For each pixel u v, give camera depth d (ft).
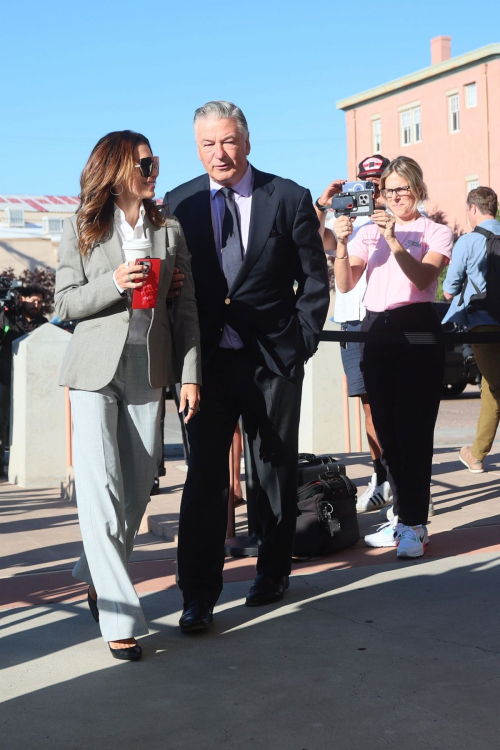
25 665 11.30
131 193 11.62
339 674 10.83
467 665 10.96
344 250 15.90
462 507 20.29
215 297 12.96
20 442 26.86
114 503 11.55
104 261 11.60
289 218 12.99
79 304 11.40
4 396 28.45
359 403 30.12
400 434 16.10
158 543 18.19
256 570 14.40
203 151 12.86
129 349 11.79
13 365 27.66
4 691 10.52
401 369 16.17
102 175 11.51
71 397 11.75
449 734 9.22
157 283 11.19
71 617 13.14
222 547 12.91
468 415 47.78
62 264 11.82
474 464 24.58
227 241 12.98
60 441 26.73
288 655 11.50
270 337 12.98
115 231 11.69
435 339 16.06
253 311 12.91
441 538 17.35
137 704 10.12
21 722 9.70
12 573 15.88
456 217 132.57
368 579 14.71
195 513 12.81
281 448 13.26
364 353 16.92
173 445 34.06
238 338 13.03
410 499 15.98
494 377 22.88
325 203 16.30
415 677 10.65
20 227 163.94
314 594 14.02
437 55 142.72
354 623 12.61
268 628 12.55
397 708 9.84
